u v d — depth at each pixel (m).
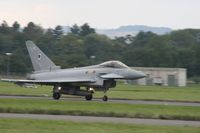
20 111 128.50
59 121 104.88
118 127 97.12
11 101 160.00
